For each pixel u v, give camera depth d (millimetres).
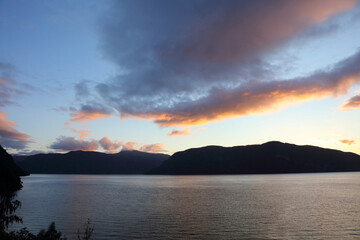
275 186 171750
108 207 80812
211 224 55062
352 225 52844
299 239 43938
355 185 169625
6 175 132125
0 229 18672
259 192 129125
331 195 110562
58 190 154125
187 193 128750
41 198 108250
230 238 45031
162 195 119750
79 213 69812
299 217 61469
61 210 75188
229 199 100125
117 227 53062
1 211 19156
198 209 75312
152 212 70750
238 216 63656
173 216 64562
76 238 45219
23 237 19391
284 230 49500
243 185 189750
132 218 62281
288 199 97750
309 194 115625
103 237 46125
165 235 47125
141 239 44875
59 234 21016
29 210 75250
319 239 43812
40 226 53844
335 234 46406
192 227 52594
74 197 112312
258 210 72438
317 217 61156
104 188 172625
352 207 76000
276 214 65750
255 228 51219
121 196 116500
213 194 121688
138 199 103375
